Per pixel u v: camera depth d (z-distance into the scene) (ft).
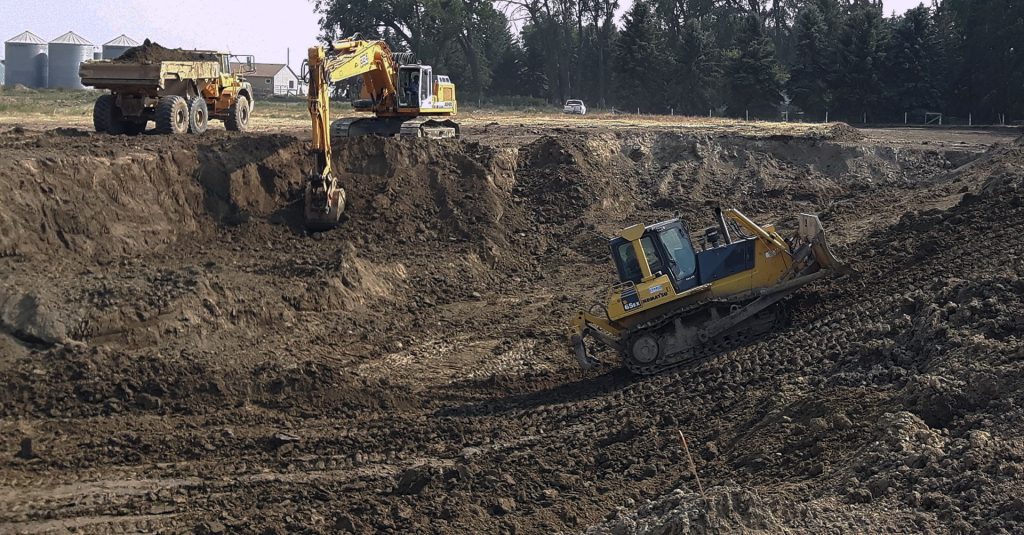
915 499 30.19
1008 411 34.55
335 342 60.95
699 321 53.16
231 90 100.27
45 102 185.37
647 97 255.50
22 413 46.80
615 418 47.09
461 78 304.71
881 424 36.19
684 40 251.19
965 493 29.81
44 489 40.14
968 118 224.33
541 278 79.71
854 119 226.17
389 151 87.71
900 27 221.66
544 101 285.02
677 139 112.16
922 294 49.29
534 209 93.35
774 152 111.04
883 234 64.49
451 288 74.33
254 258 70.79
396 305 69.10
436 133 99.55
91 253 64.44
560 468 41.73
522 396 52.85
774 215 94.68
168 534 36.50
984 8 219.20
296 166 81.87
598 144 106.93
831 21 252.01
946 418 36.14
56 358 50.80
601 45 290.97
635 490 38.63
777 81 235.20
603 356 59.00
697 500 30.83
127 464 42.93
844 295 54.95
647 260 53.47
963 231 58.44
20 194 62.08
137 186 71.00
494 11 286.46
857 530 28.78
